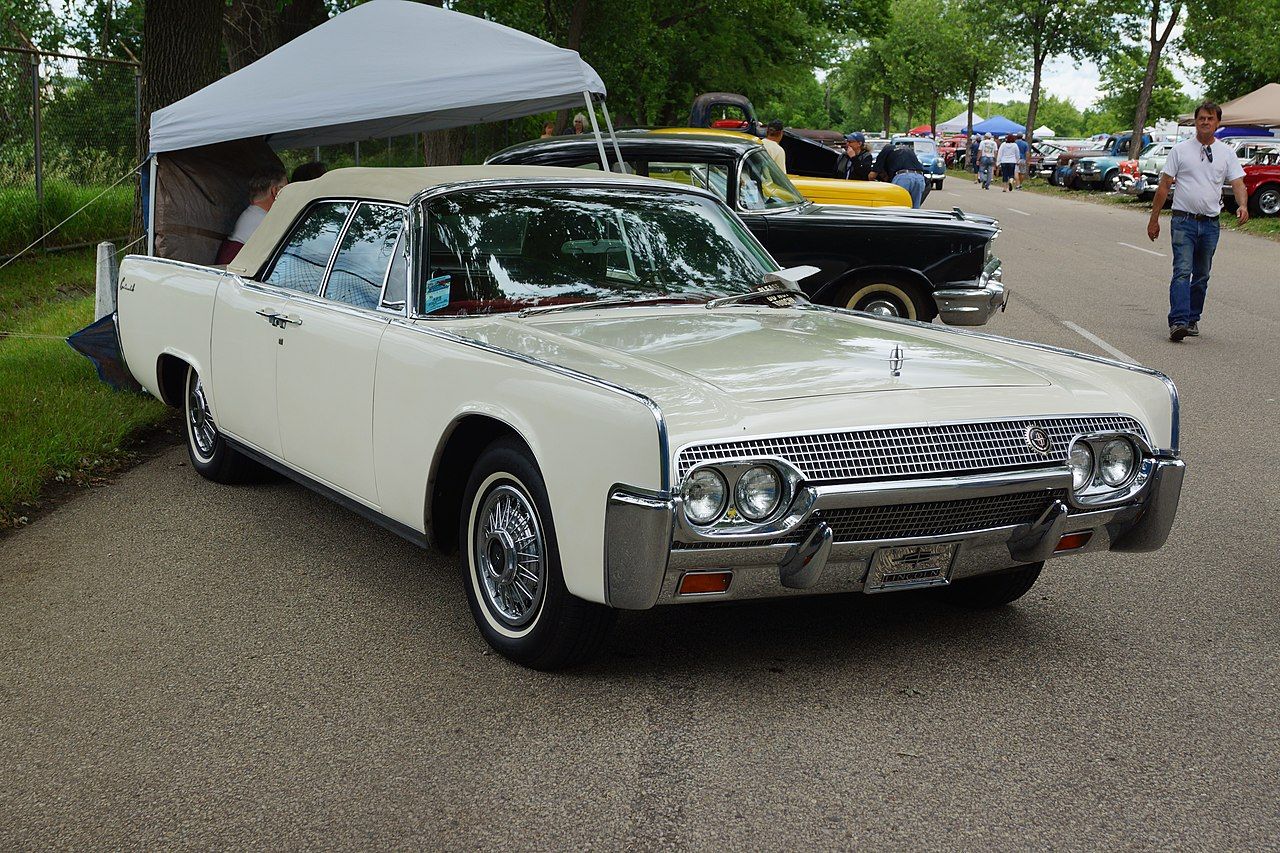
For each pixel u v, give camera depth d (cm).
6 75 1354
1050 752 333
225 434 576
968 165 6762
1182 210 1062
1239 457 686
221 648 408
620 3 2681
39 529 550
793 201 979
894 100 8469
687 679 382
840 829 292
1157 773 321
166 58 1032
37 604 452
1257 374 931
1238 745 338
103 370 776
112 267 834
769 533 332
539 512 369
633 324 429
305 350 481
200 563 499
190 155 834
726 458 327
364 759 328
